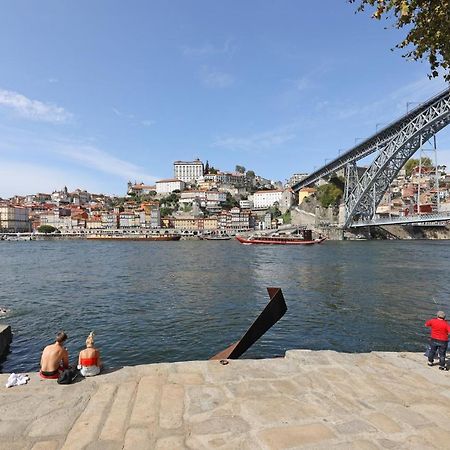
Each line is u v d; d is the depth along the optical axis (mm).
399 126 96250
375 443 5121
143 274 43031
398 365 8445
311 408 6160
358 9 8555
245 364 8156
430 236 164500
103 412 5930
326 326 19719
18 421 5664
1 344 15812
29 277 41281
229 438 5199
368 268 47125
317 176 172625
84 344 17172
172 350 16375
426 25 8016
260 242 123125
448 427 5621
